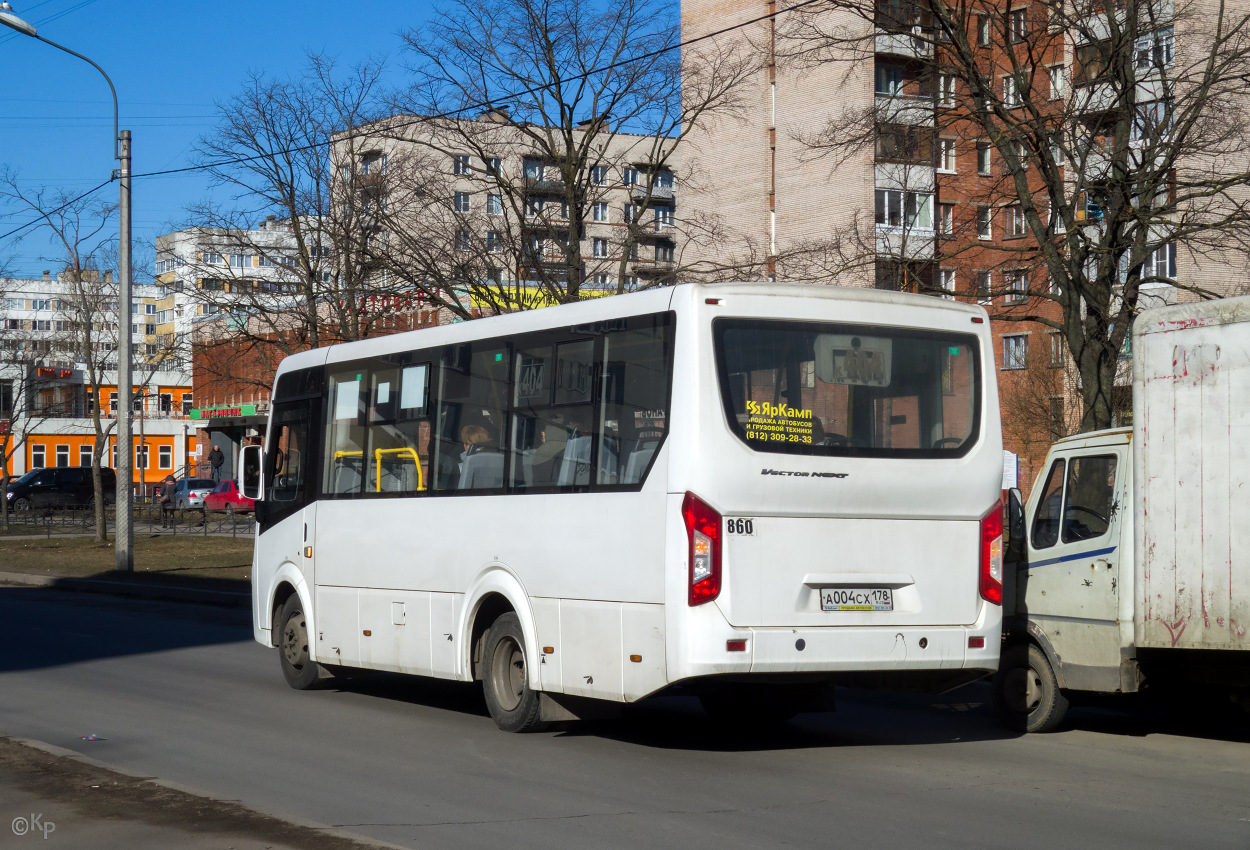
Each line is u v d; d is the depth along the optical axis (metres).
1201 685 9.66
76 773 7.78
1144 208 17.42
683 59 26.66
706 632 8.40
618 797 7.80
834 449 8.83
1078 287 17.72
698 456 8.48
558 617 9.48
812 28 21.22
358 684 13.31
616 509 9.00
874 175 42.19
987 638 9.25
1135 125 18.95
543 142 24.41
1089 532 10.11
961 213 21.22
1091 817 7.31
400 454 11.48
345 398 12.37
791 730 10.62
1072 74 19.58
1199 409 9.05
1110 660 9.77
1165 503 9.21
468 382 10.70
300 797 7.76
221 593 23.69
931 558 9.12
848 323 9.05
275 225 31.02
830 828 7.00
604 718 9.99
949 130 21.17
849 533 8.86
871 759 9.19
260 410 71.00
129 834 6.38
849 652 8.73
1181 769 8.93
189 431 99.19
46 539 42.84
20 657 15.62
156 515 57.44
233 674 14.15
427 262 24.73
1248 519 8.74
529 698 9.81
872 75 42.62
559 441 9.63
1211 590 8.92
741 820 7.19
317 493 12.59
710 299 8.69
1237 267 25.81
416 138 26.81
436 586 10.82
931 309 9.36
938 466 9.14
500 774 8.52
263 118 28.31
